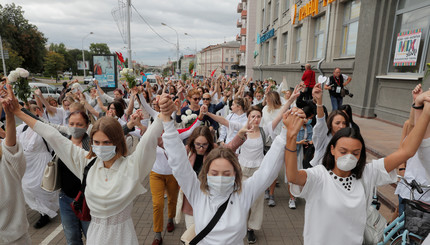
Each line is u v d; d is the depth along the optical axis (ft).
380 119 29.01
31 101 18.66
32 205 12.32
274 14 75.87
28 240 8.23
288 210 14.46
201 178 6.03
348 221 5.94
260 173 6.14
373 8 28.73
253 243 11.55
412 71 25.03
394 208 12.98
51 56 200.95
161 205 11.05
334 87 25.98
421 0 24.08
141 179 6.72
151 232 12.26
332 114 10.30
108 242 6.57
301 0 52.03
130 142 9.56
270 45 80.43
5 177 7.38
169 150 5.96
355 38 35.04
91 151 7.07
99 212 6.58
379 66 29.12
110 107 13.94
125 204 6.70
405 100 25.16
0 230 7.53
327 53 41.06
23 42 168.55
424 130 5.97
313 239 6.15
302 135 15.06
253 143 12.06
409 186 8.71
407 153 6.12
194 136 9.20
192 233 5.98
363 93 30.68
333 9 39.17
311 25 47.80
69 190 7.98
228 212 5.68
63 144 7.07
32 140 12.16
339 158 5.83
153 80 92.53
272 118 15.53
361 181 6.21
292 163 5.65
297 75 54.70
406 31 26.03
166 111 5.92
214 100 25.26
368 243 7.12
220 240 5.54
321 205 6.03
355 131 5.85
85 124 8.73
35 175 12.14
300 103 14.75
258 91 26.81
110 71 50.78
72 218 8.23
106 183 6.61
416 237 7.95
